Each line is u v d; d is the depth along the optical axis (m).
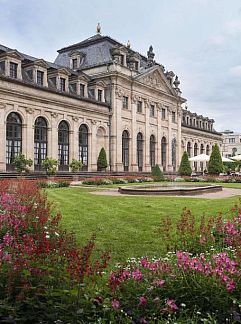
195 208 15.85
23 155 37.38
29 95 40.41
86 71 54.00
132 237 10.06
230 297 4.50
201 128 86.56
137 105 57.38
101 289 4.58
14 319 4.03
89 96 50.59
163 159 65.25
